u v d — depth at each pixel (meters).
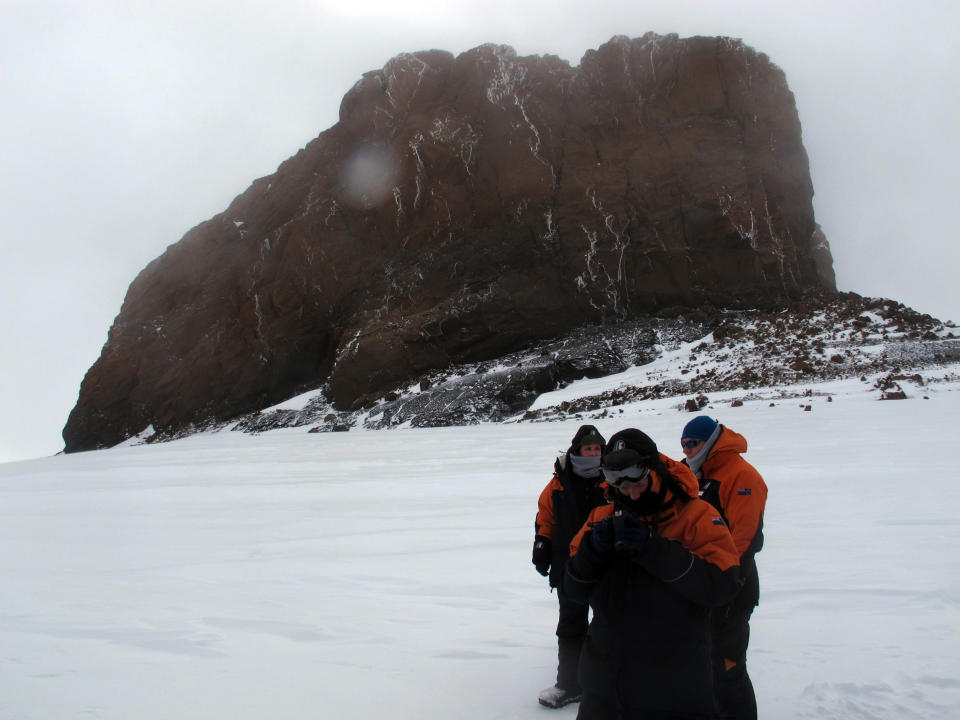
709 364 38.19
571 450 4.58
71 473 22.36
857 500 10.20
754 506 4.08
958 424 19.47
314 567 7.88
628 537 3.12
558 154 50.84
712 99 50.31
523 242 49.38
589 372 41.78
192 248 63.94
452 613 6.01
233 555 8.79
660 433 21.41
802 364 33.56
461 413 38.81
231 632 5.56
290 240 56.88
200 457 26.16
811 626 5.29
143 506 13.75
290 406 49.53
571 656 4.28
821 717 3.92
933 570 6.57
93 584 7.24
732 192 48.09
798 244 50.94
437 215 52.59
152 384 58.88
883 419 21.67
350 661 4.90
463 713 4.09
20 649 5.16
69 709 4.11
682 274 47.66
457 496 13.27
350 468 19.22
